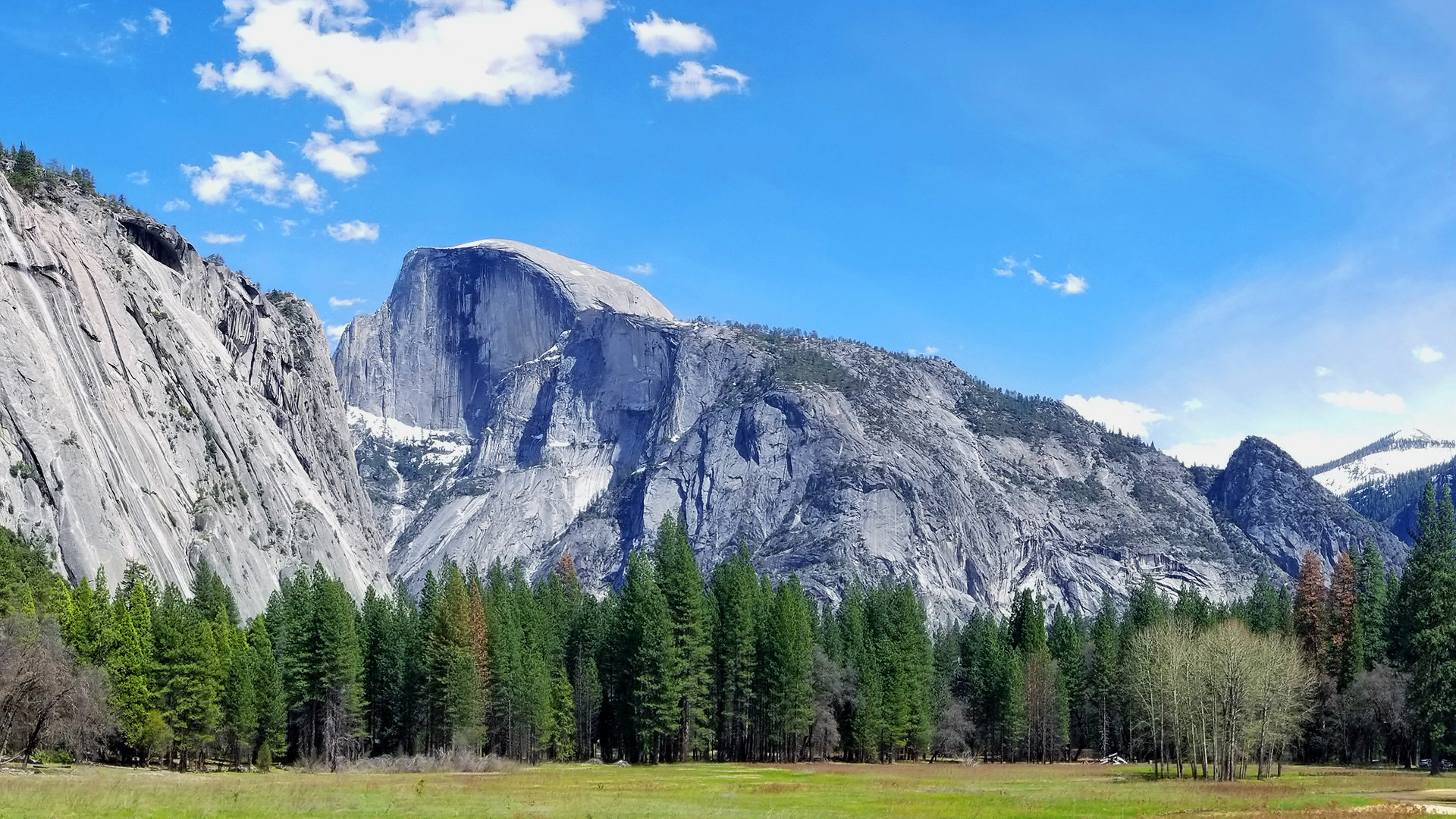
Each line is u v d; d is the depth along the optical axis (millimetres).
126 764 113062
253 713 122875
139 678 112250
